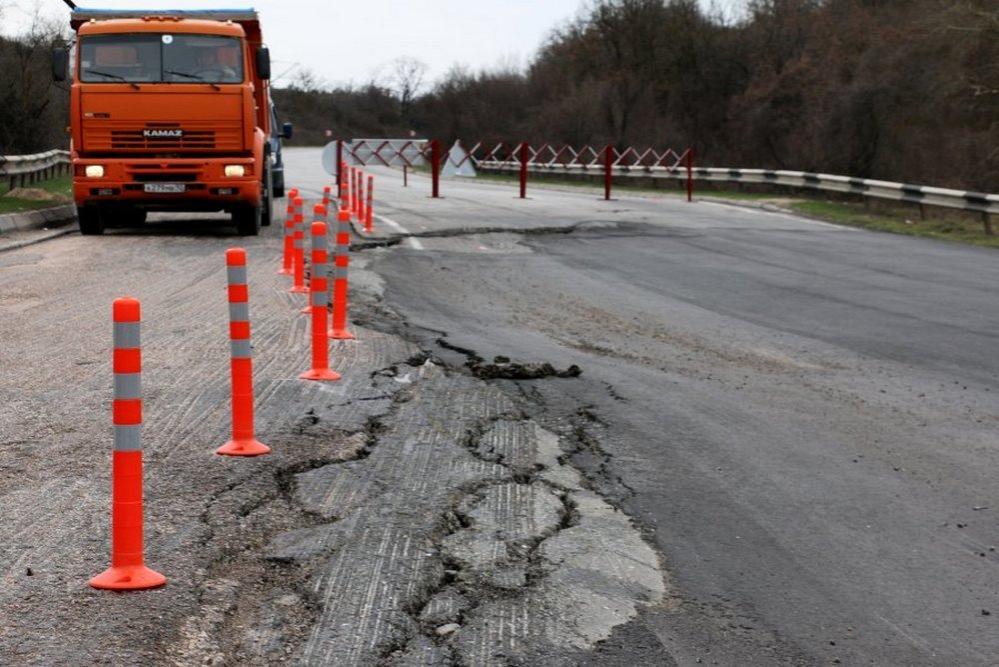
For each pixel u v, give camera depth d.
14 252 17.41
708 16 53.69
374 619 4.72
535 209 26.70
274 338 10.75
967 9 32.25
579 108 55.97
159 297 12.97
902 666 4.46
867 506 6.39
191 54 19.02
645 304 13.73
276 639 4.52
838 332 12.05
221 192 19.09
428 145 39.56
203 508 5.96
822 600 5.07
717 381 9.55
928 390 9.41
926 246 20.72
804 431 7.97
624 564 5.39
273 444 7.15
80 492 6.17
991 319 12.98
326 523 5.84
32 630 4.46
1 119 32.66
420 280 15.08
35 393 8.36
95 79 18.80
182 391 8.50
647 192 37.91
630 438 7.63
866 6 47.00
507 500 6.28
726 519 6.10
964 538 5.92
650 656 4.46
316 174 53.12
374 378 9.14
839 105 37.94
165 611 4.68
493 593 5.02
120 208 19.64
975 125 34.91
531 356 10.27
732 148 48.88
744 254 19.03
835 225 24.75
